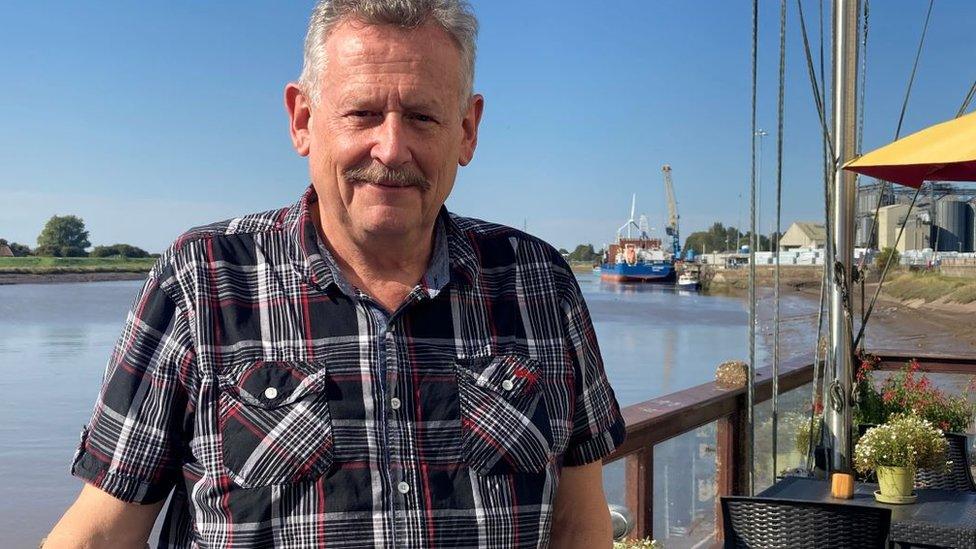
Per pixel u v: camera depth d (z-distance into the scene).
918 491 3.68
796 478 3.99
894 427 3.55
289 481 1.23
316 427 1.25
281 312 1.30
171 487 1.32
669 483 3.83
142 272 119.19
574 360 1.47
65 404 17.89
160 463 1.26
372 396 1.28
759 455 4.73
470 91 1.40
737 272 86.56
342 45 1.31
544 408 1.38
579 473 1.51
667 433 3.74
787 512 2.77
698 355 25.88
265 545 1.22
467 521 1.28
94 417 1.28
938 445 3.51
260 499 1.22
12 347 30.22
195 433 1.26
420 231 1.36
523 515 1.32
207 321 1.28
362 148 1.30
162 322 1.28
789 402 5.36
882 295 47.66
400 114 1.30
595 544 1.48
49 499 9.65
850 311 4.10
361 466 1.25
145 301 1.30
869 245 4.26
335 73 1.31
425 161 1.32
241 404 1.25
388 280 1.38
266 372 1.27
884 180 4.20
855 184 4.06
